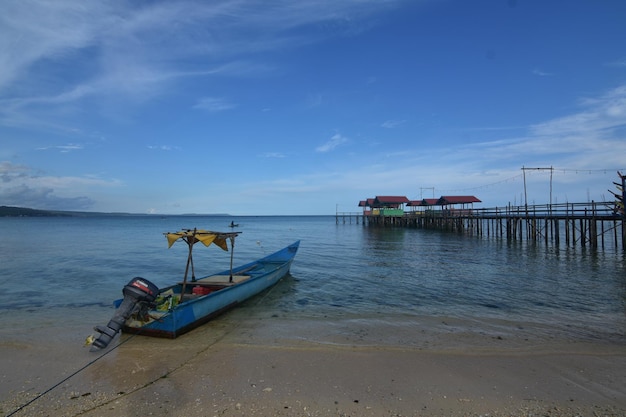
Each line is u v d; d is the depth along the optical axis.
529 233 36.78
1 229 73.50
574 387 6.69
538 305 12.96
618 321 11.02
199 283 12.49
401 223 66.12
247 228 84.56
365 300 13.68
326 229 76.62
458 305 12.98
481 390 6.55
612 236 45.59
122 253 30.48
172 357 8.07
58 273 20.11
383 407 5.96
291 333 9.81
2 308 12.75
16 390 6.65
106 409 5.96
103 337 8.38
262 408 5.93
